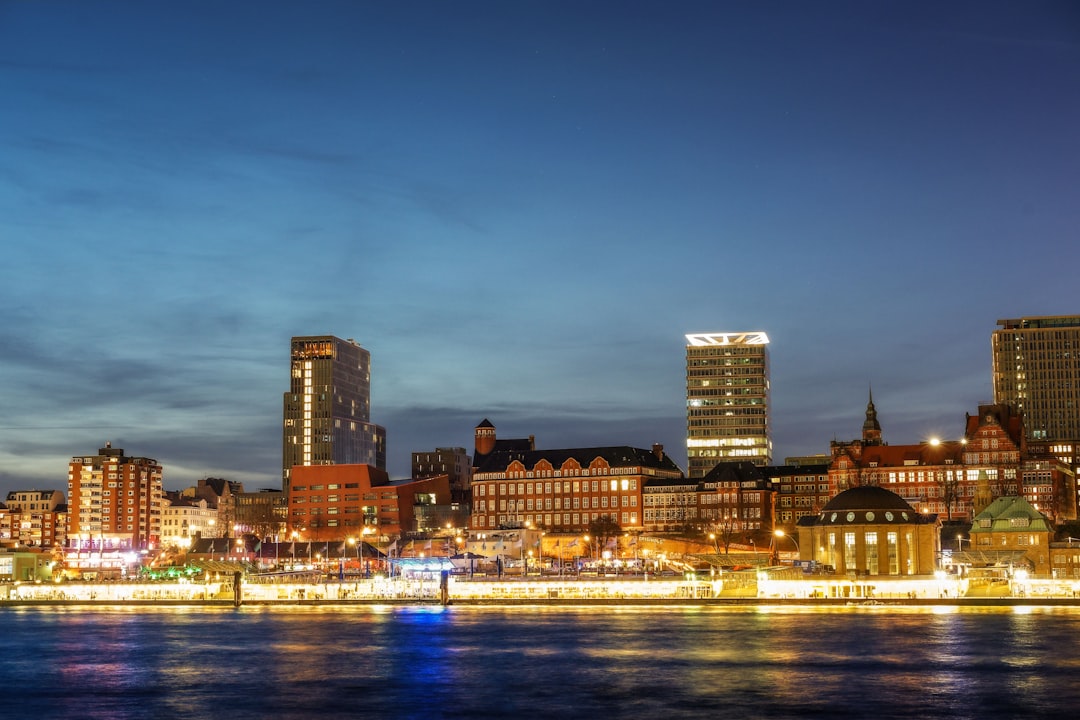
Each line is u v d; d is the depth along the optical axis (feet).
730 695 437.58
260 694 451.12
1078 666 497.05
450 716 407.23
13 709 426.51
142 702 437.58
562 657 538.88
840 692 440.86
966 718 395.75
